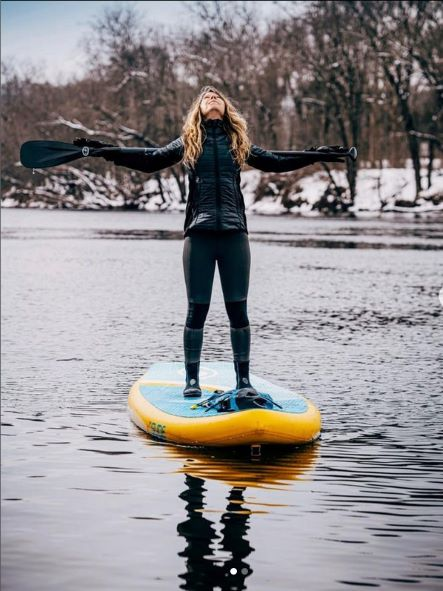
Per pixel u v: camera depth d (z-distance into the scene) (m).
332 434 7.58
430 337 13.35
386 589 4.42
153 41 80.31
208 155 7.44
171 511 5.55
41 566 4.68
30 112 85.44
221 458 6.79
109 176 81.50
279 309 16.73
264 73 70.88
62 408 8.53
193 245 7.57
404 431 7.69
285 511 5.57
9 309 16.84
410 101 66.62
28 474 6.30
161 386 8.31
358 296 18.92
